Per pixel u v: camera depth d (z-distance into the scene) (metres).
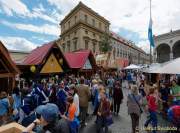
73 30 41.81
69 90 7.98
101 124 5.98
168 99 8.35
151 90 6.76
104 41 40.56
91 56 18.72
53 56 13.30
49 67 12.99
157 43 36.56
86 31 40.69
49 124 2.26
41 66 12.33
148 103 6.73
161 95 8.91
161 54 37.94
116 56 54.25
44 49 13.05
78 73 16.98
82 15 39.84
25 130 2.21
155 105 6.59
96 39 43.75
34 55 14.31
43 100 7.26
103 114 5.96
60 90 7.44
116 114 9.30
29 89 7.78
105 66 22.45
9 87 8.66
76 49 41.03
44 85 8.95
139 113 5.98
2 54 7.87
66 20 46.19
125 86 21.75
